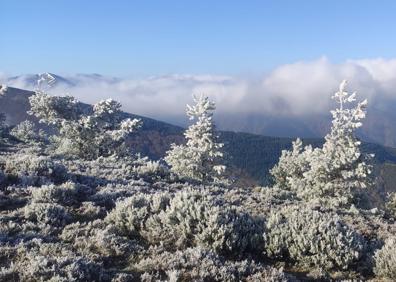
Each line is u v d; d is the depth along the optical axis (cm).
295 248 986
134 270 805
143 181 1930
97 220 1089
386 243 1045
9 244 872
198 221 1034
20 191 1366
